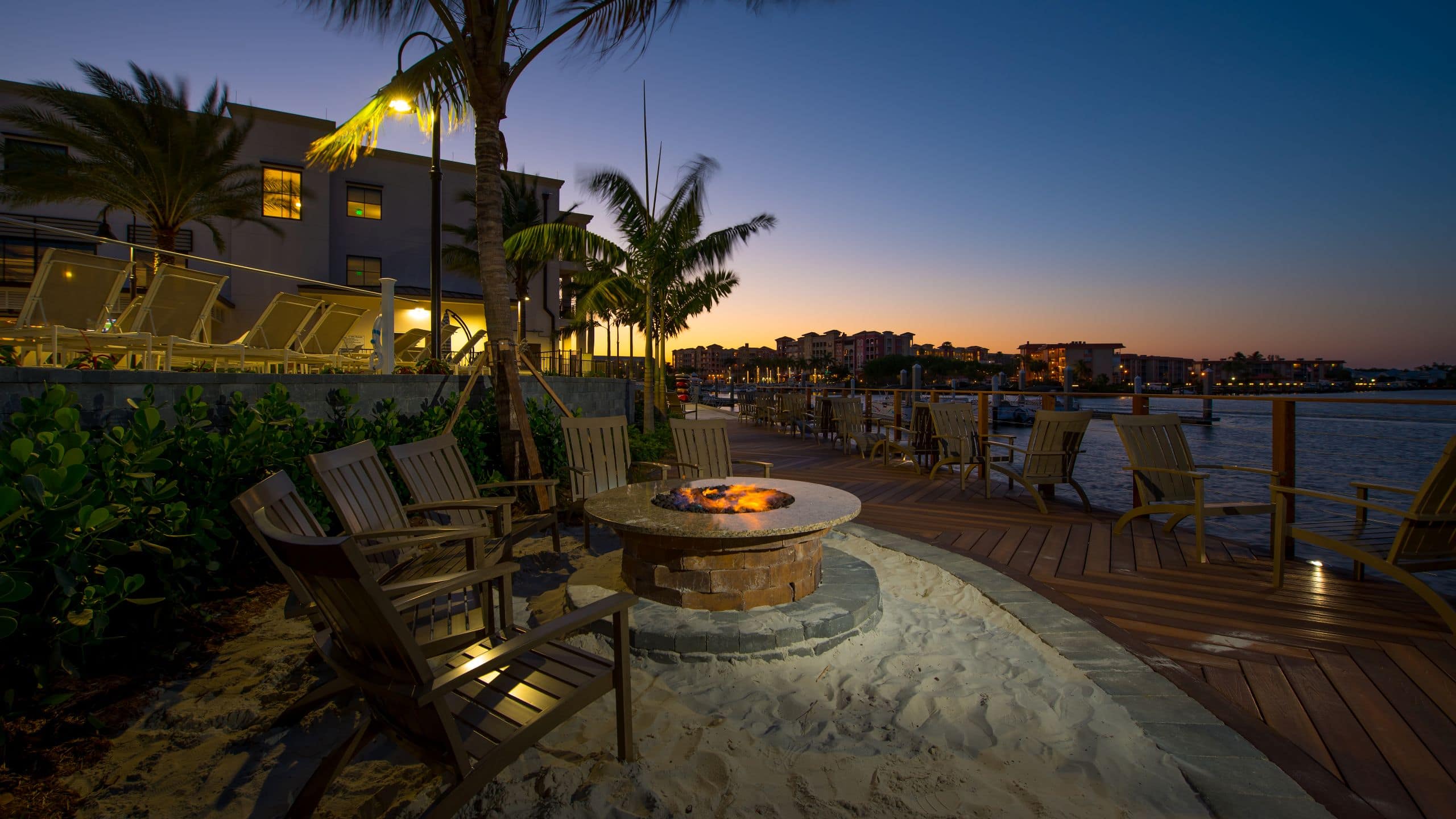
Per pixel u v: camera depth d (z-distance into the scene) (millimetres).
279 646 3043
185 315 6195
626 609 2041
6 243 16359
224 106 15688
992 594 3684
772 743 2232
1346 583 3918
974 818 1827
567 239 12234
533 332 25391
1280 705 2445
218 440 3404
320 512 4184
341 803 1938
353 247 21609
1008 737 2246
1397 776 1992
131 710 2457
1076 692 2545
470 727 1729
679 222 12977
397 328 20906
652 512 3342
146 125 14055
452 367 7695
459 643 2307
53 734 2252
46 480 2094
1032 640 3111
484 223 6055
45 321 5367
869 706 2496
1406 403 3809
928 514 6023
